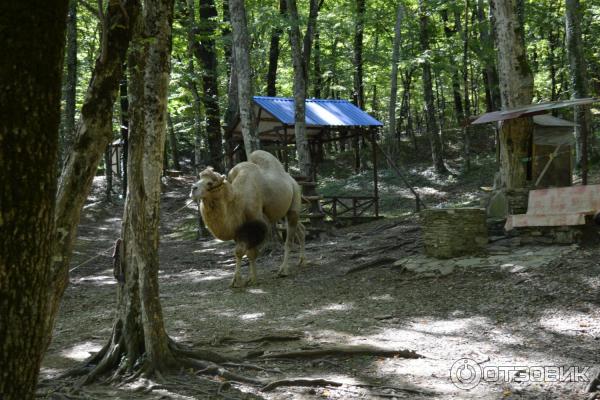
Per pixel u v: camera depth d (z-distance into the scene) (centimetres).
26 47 198
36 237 205
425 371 568
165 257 1673
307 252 1452
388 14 2606
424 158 3088
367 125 2025
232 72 2253
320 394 513
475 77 3444
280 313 862
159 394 530
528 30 2825
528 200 1049
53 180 210
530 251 996
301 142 1806
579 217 932
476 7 2662
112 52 386
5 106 196
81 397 520
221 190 1013
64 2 206
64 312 1018
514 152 1238
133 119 567
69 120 1875
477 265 955
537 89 3319
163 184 3434
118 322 615
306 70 2272
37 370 217
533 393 500
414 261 1059
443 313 788
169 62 602
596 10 2286
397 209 2333
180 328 800
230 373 562
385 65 2797
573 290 787
